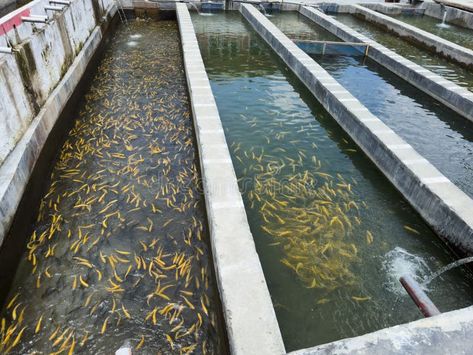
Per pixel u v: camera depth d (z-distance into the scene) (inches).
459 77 426.3
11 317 147.5
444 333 101.5
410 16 746.8
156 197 215.5
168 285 162.9
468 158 272.5
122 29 577.9
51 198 211.9
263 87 382.3
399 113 337.1
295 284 165.9
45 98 253.9
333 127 304.8
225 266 143.1
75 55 347.9
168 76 394.0
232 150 265.1
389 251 185.2
